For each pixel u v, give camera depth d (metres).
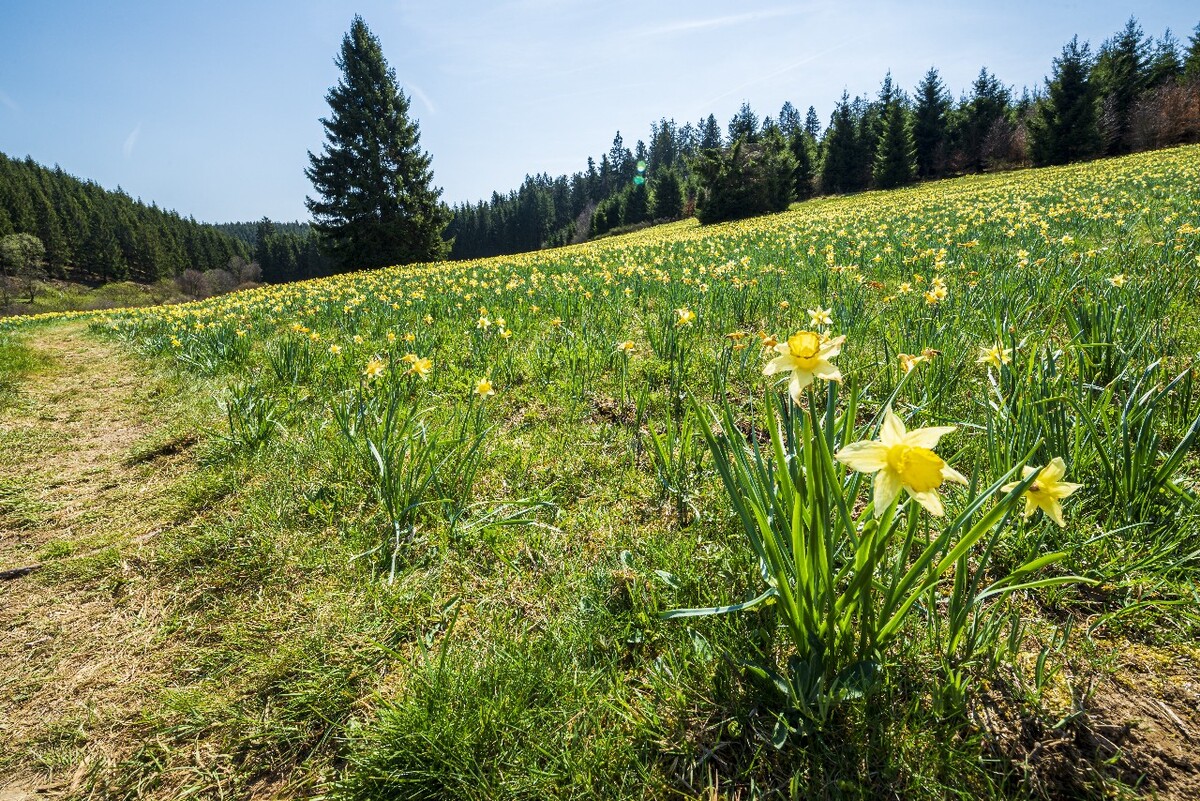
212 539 2.58
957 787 1.27
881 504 1.00
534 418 3.72
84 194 128.88
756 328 5.26
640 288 7.65
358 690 1.73
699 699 1.56
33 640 2.10
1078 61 47.66
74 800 1.50
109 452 3.96
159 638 2.05
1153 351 2.79
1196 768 1.27
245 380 5.02
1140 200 12.41
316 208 45.25
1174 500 1.95
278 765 1.55
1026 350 3.05
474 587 2.15
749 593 1.83
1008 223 10.54
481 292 9.19
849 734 1.39
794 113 116.19
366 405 3.39
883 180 58.50
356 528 2.54
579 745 1.47
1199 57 55.84
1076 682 1.49
